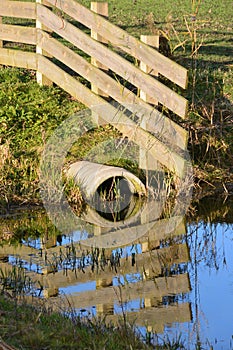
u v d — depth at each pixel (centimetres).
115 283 1014
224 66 1839
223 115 1567
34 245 1159
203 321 898
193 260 1116
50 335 762
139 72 1379
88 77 1489
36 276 1018
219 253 1145
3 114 1468
